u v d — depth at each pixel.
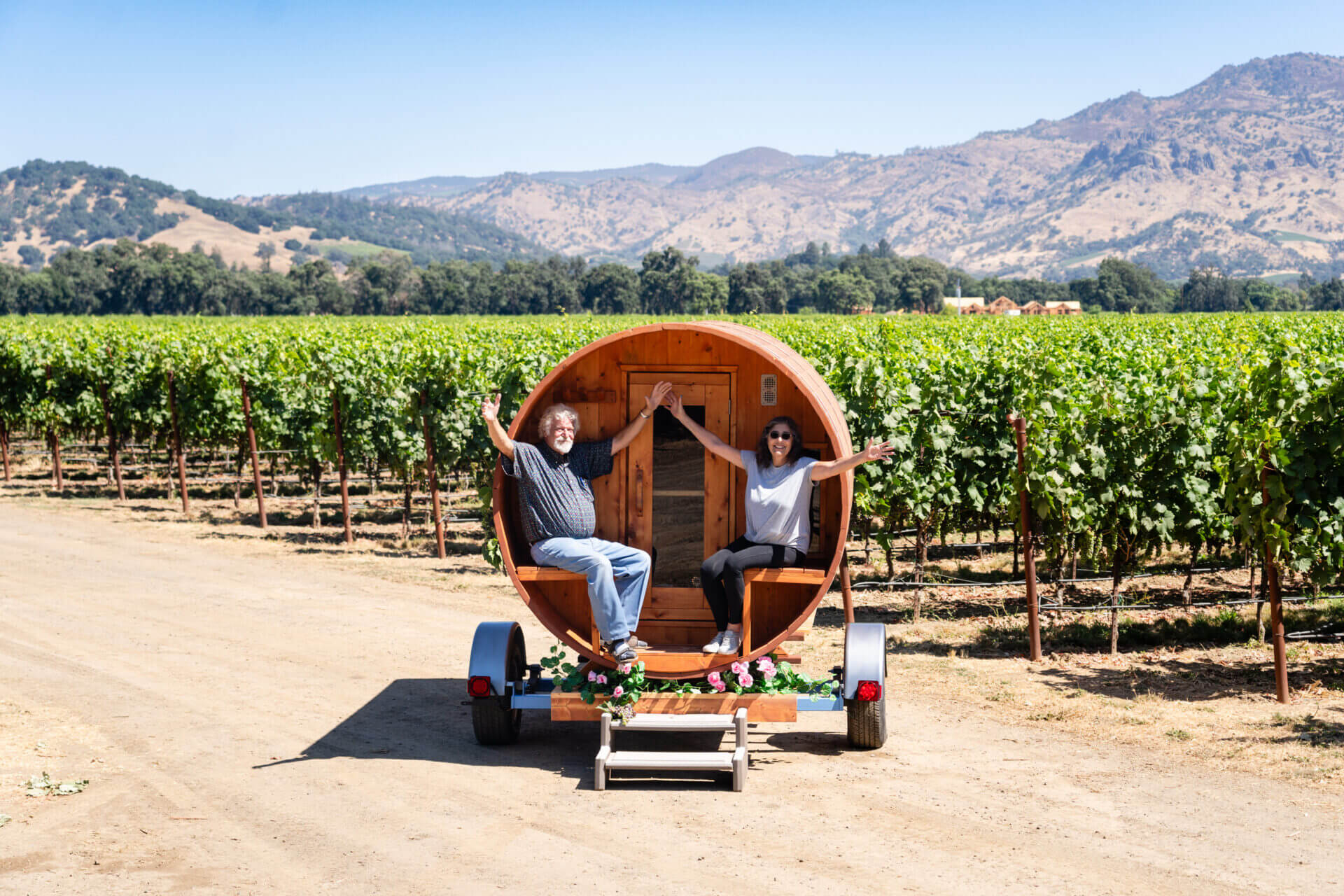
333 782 6.36
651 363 6.94
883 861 5.21
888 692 8.29
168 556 14.28
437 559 14.37
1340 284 174.88
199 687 8.35
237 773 6.48
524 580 6.75
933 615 11.02
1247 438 8.16
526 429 6.95
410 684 8.55
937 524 11.83
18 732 7.20
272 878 5.03
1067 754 6.83
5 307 159.38
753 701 6.57
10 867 5.14
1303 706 7.75
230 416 17.95
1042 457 9.29
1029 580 9.23
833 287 180.25
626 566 6.65
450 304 181.12
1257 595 11.30
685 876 5.05
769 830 5.62
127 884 4.96
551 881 5.00
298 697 8.14
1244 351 15.31
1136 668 8.93
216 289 171.62
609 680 6.66
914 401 11.23
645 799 6.10
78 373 19.89
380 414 15.30
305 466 18.84
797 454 6.62
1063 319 45.69
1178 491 10.12
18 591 11.99
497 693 6.78
